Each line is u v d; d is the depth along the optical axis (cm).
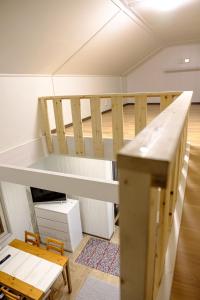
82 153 335
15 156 320
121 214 49
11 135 313
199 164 220
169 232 121
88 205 456
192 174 201
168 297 92
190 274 107
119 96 280
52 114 399
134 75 678
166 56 617
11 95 307
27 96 335
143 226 47
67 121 441
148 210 45
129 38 420
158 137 53
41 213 438
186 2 301
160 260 89
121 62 549
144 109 273
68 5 238
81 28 296
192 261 114
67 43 312
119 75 649
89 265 388
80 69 440
